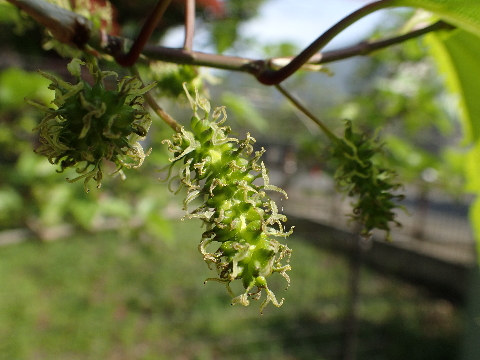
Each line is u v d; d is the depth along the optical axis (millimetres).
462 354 4500
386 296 6945
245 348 4902
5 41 3602
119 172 821
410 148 3475
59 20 798
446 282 7609
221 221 790
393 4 898
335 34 912
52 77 760
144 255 7605
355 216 1189
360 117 3898
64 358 4477
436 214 9414
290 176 6215
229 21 3486
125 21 4301
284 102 4691
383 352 5121
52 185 2584
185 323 5348
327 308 6023
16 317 5191
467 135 1601
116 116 776
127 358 4578
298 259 8211
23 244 7547
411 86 3850
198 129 858
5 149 3270
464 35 1265
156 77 1315
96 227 3023
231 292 785
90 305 5641
